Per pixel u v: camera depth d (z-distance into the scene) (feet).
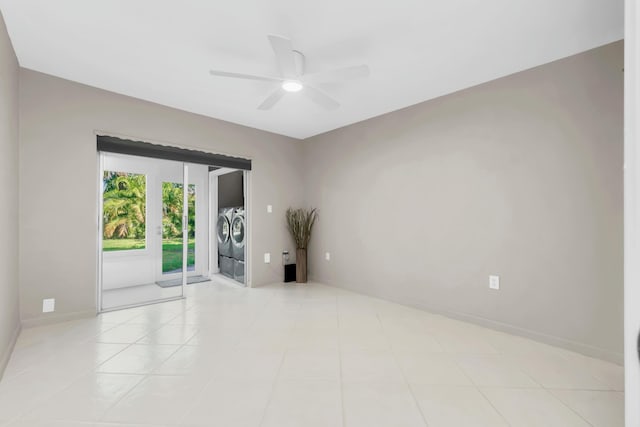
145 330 8.90
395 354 7.39
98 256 10.40
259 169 14.61
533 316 8.33
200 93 10.44
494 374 6.47
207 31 7.02
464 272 9.81
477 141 9.53
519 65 8.36
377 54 7.88
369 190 12.96
